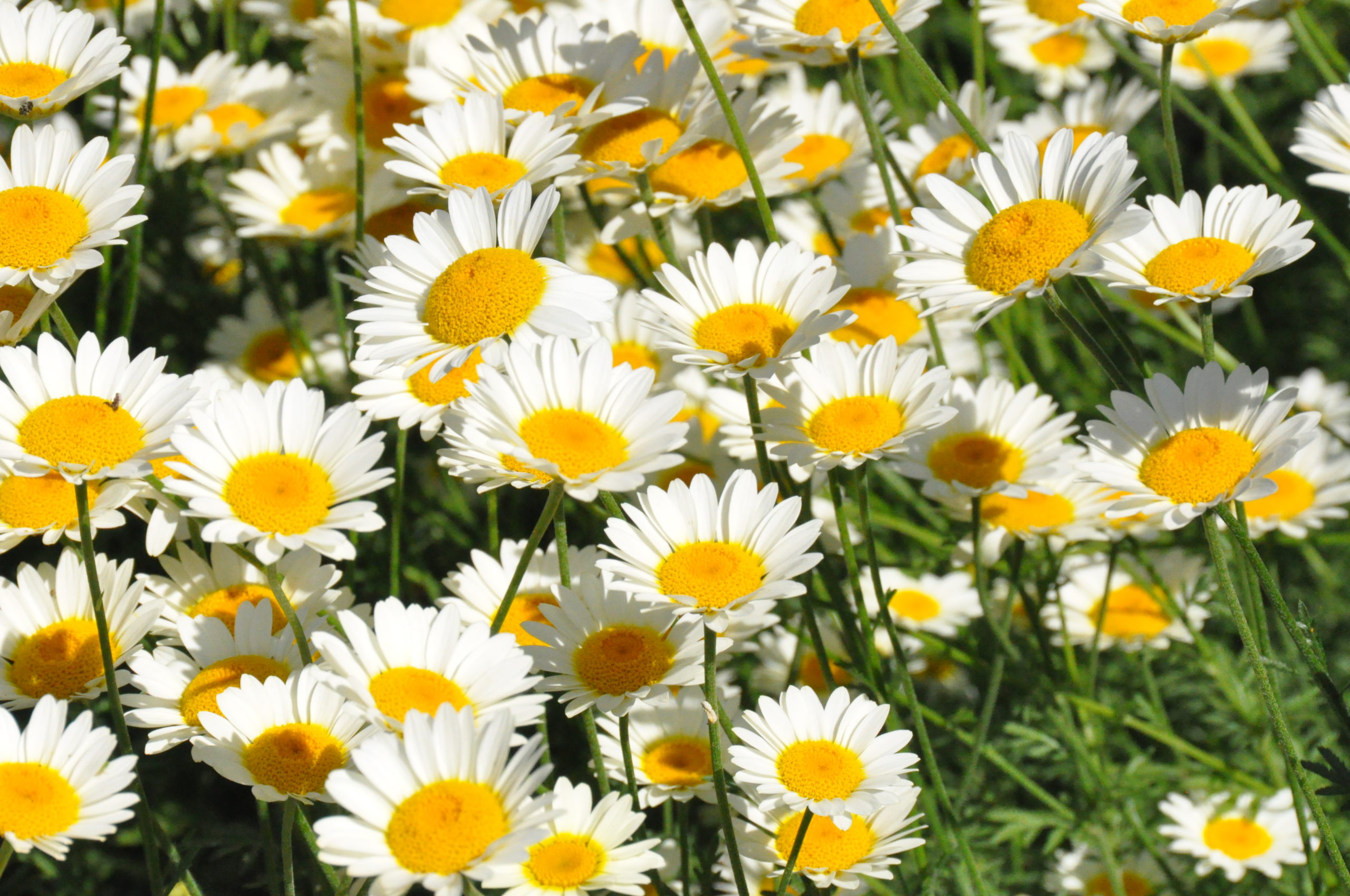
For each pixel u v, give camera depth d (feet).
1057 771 14.96
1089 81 22.59
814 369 11.10
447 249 10.60
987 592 12.98
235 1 19.71
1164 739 14.67
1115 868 13.70
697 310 11.15
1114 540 14.06
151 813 10.02
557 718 14.55
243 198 15.80
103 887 14.83
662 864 9.05
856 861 10.02
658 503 9.68
